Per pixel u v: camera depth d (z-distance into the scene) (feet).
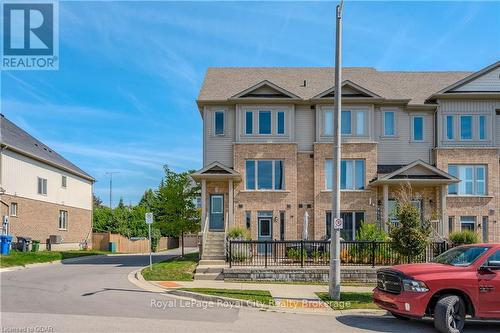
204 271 60.75
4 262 74.69
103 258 98.94
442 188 82.12
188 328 31.99
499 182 86.69
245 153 86.79
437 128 87.92
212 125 88.63
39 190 108.06
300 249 66.13
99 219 163.02
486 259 34.88
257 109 87.61
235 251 67.56
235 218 85.71
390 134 89.10
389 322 36.88
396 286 35.22
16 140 103.86
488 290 33.81
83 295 45.60
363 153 86.69
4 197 92.38
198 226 86.94
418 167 82.53
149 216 65.98
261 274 60.03
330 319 37.63
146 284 54.95
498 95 86.89
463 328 35.94
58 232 117.80
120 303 41.65
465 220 85.97
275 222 85.56
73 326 31.55
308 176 87.71
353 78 96.84
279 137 87.25
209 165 82.53
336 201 45.93
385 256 63.72
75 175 129.49
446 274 34.09
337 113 46.39
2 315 34.91
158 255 115.34
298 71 100.73
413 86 96.12
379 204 85.46
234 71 100.63
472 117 88.07
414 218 48.93
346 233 85.46
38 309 37.65
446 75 100.78
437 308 33.27
